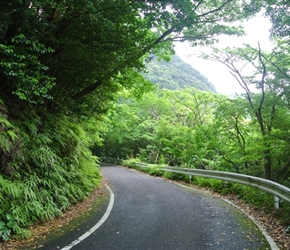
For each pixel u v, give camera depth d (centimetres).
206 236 577
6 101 772
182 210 826
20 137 720
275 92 1410
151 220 712
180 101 2800
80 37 929
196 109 2770
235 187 1080
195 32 1104
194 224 670
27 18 696
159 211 816
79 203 927
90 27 875
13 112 783
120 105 3228
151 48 1090
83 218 751
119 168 2820
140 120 3447
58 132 927
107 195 1139
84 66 1020
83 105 1335
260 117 1508
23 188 668
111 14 852
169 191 1220
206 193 1160
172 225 662
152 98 3056
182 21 881
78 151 1032
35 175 748
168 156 2731
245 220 704
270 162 1526
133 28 957
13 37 670
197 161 2127
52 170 836
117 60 992
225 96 2314
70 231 628
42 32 777
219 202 952
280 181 1559
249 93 1543
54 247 523
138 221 705
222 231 611
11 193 621
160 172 1970
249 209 832
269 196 830
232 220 705
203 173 1372
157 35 1147
